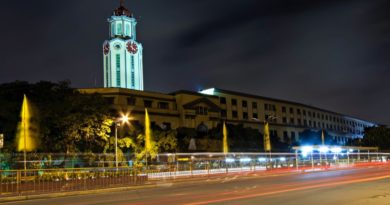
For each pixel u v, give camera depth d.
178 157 59.31
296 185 25.14
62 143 42.53
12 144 37.53
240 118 107.50
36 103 41.72
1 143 26.86
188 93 91.25
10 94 43.81
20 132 38.72
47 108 41.34
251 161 57.25
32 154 37.03
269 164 59.66
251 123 108.50
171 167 45.69
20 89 44.16
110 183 31.27
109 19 131.25
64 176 28.95
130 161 45.62
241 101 109.06
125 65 122.81
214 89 102.00
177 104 89.81
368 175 33.44
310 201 16.77
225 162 54.28
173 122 86.75
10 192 24.89
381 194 18.88
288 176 36.31
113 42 123.44
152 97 85.50
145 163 50.22
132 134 58.94
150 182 33.53
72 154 39.41
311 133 123.62
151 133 60.59
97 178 30.30
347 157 68.75
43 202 20.70
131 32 132.00
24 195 23.80
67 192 25.39
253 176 38.75
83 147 44.56
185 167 48.12
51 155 38.50
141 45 129.00
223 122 88.62
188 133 78.12
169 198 19.38
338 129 157.50
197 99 91.88
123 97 80.12
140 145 56.28
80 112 43.00
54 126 42.06
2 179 25.27
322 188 22.44
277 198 18.06
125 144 50.75
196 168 49.19
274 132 116.69
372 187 22.48
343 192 20.03
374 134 118.94
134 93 82.56
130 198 20.48
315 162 63.91
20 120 39.75
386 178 29.48
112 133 55.84
